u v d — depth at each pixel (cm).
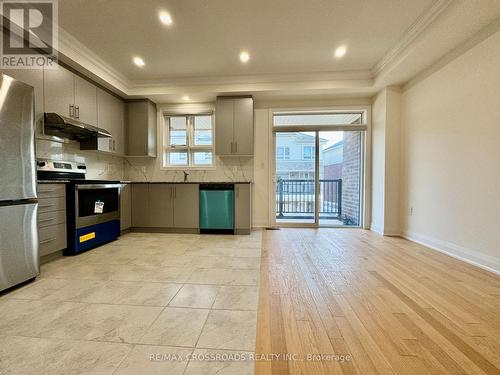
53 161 290
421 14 228
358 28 250
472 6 194
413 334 128
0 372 101
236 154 395
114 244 315
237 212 373
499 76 210
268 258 257
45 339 123
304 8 220
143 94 381
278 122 439
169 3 213
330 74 354
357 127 407
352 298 168
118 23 240
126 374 101
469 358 110
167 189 380
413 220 330
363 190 414
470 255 238
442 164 276
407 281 196
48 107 263
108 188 316
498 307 155
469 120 239
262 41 274
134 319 142
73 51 273
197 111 428
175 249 291
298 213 478
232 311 151
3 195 175
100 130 312
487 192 221
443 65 272
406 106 342
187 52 296
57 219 248
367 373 102
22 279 187
